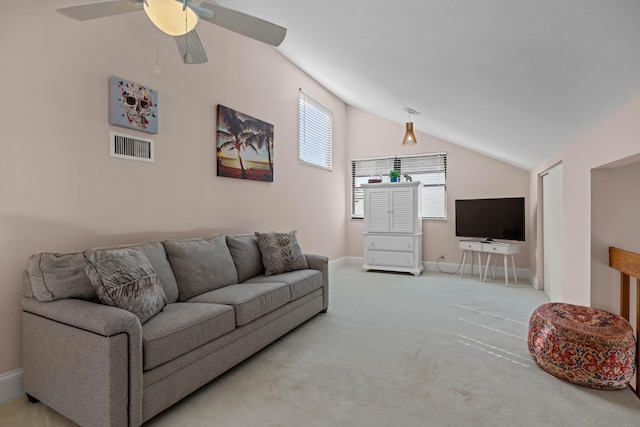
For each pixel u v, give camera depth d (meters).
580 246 2.74
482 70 2.19
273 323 2.66
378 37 2.40
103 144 2.41
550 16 1.35
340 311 3.56
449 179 5.77
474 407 1.86
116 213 2.50
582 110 2.19
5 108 1.94
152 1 1.58
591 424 1.71
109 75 2.45
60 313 1.68
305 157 5.09
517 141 3.70
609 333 2.02
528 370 2.27
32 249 2.05
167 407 1.78
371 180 5.82
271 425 1.72
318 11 2.43
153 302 1.98
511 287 4.61
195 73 3.17
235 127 3.61
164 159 2.86
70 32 2.23
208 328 2.02
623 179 2.43
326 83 5.16
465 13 1.60
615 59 1.46
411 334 2.92
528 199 5.27
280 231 4.45
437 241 5.86
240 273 3.08
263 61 4.11
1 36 1.92
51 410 1.84
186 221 3.07
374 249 5.70
